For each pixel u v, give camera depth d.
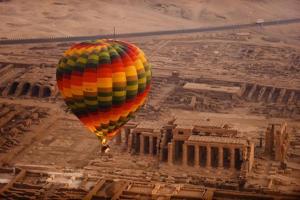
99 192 191.00
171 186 195.75
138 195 189.12
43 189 194.25
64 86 182.75
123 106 182.75
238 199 188.62
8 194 191.62
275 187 198.38
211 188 194.75
